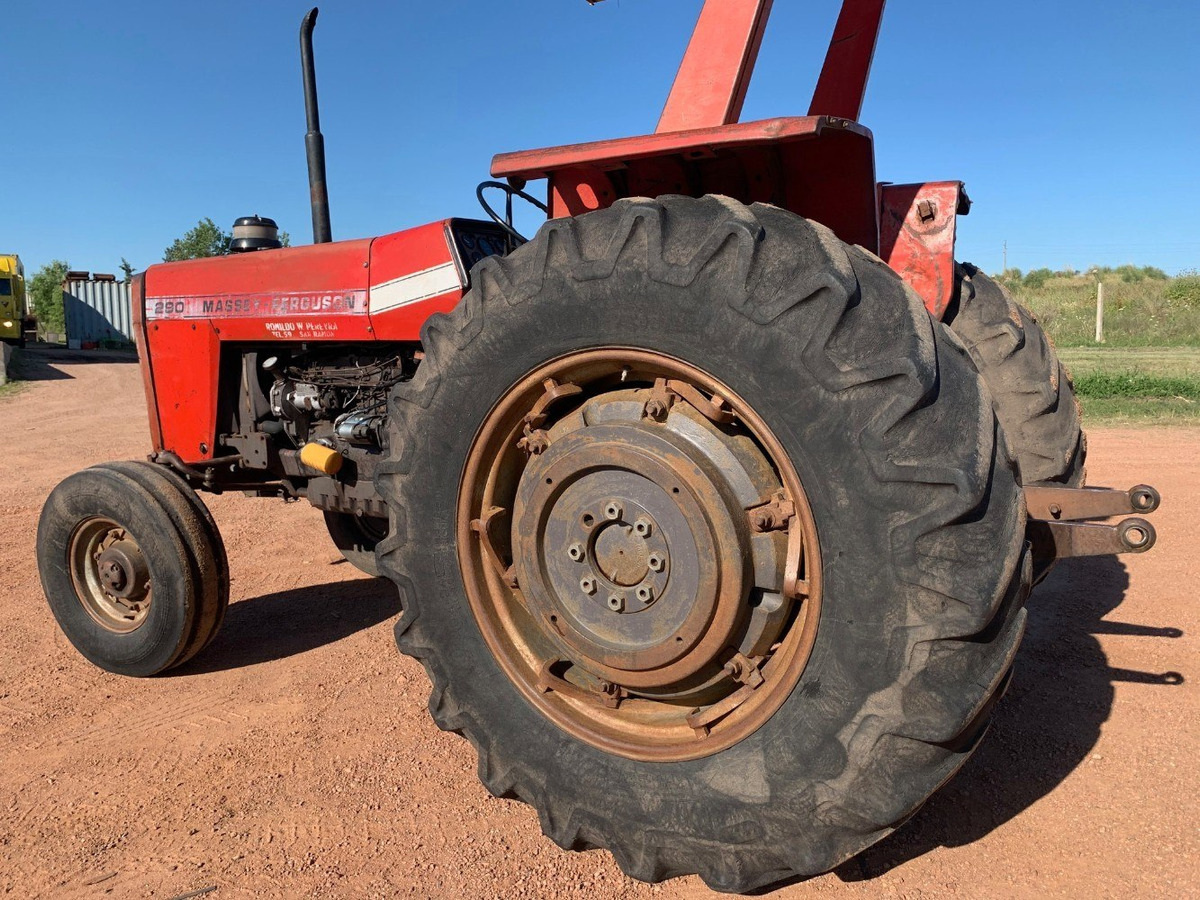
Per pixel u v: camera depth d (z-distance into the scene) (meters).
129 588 3.39
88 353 26.52
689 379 1.91
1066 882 2.07
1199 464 6.72
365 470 3.37
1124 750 2.65
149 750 2.85
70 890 2.15
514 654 2.25
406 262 3.13
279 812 2.47
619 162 2.24
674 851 1.97
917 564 1.60
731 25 2.34
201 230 33.81
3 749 2.87
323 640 3.80
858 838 1.76
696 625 1.91
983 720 1.71
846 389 1.64
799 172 2.36
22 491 7.27
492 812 2.46
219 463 3.82
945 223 2.96
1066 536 1.97
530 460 2.19
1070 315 26.80
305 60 3.80
